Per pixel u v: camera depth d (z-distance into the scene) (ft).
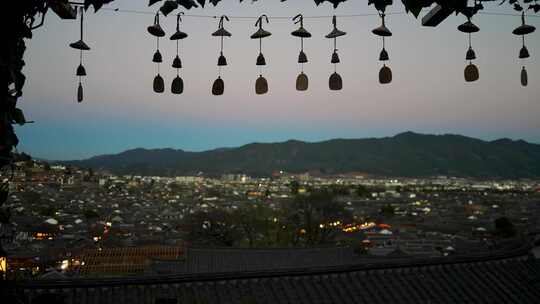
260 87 13.76
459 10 9.82
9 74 8.52
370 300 28.60
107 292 26.71
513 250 35.09
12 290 9.71
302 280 29.94
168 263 55.36
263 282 29.30
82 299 25.88
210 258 55.11
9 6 8.48
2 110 8.61
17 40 8.79
